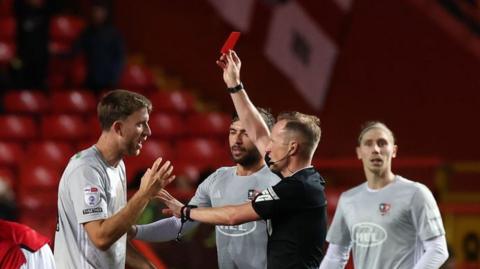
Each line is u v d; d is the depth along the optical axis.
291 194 15.98
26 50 38.06
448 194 36.59
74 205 15.98
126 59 41.38
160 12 41.78
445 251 18.55
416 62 37.97
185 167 32.84
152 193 15.55
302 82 39.06
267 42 39.50
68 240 16.31
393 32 38.09
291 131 16.31
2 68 39.22
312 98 38.91
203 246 23.80
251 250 17.53
